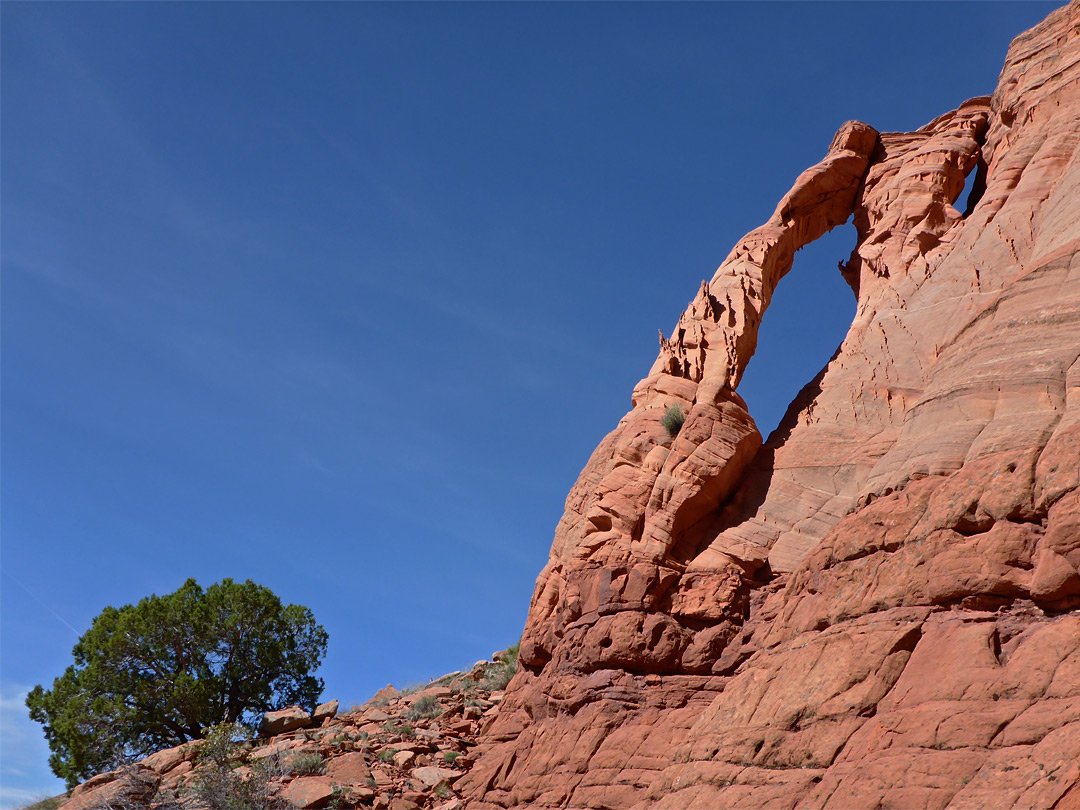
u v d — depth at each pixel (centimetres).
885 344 2342
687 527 2209
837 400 2317
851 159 2914
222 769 2514
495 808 2102
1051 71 2470
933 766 1230
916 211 2627
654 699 1945
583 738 1953
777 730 1488
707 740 1608
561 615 2242
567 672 2141
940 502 1553
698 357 2506
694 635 2028
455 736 2745
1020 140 2427
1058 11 2561
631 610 2077
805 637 1645
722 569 2095
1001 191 2353
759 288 2623
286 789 2420
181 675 3412
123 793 2533
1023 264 2130
